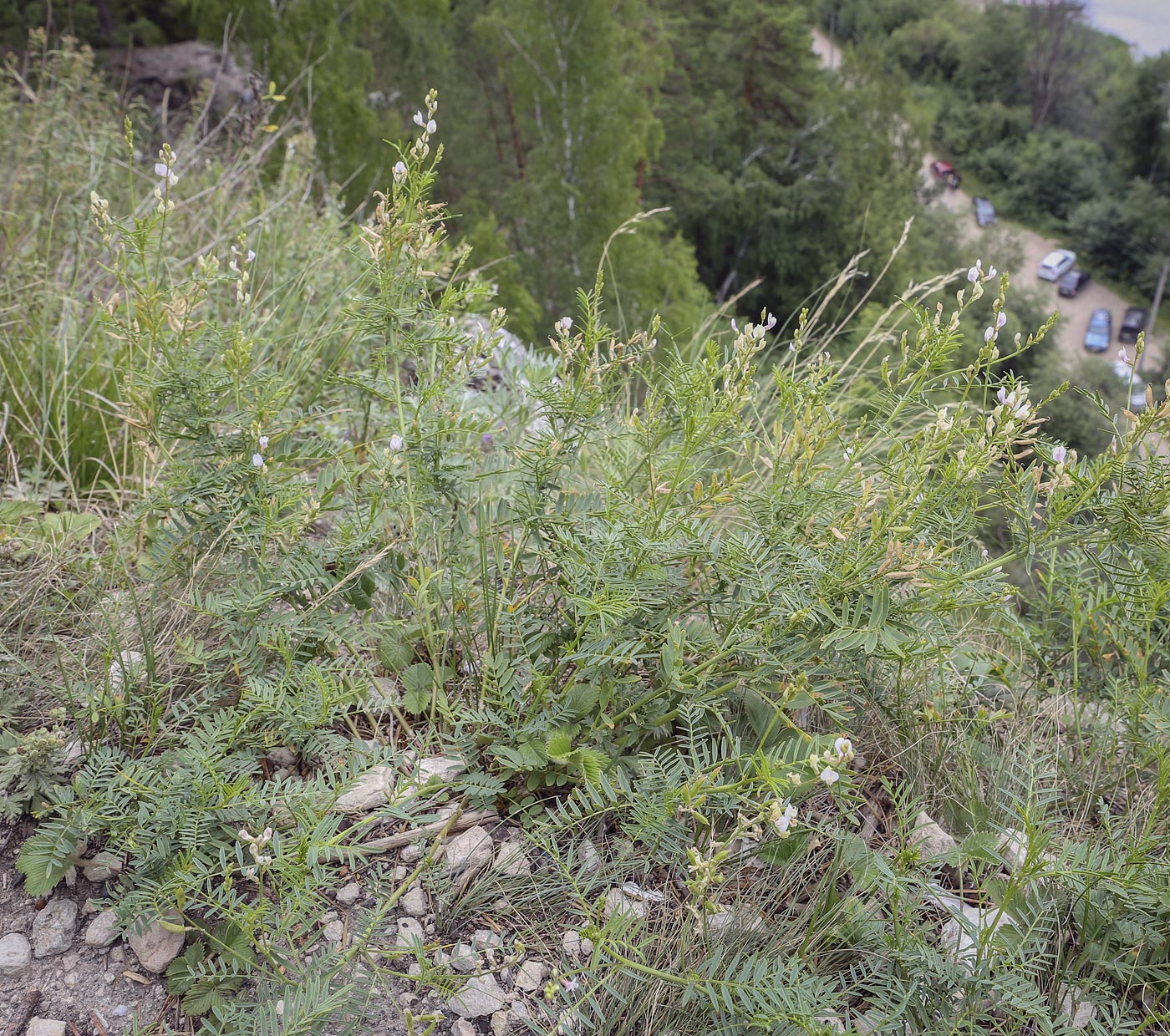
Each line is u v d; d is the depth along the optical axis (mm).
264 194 4812
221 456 2285
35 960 1838
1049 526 1983
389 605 2605
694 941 1921
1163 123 52562
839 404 2715
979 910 2010
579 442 2264
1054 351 32625
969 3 71938
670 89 31312
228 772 1938
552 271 16453
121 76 15000
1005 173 59719
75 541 2615
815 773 1794
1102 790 2377
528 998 1854
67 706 2150
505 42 18234
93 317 3279
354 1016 1719
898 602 1982
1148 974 1961
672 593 2213
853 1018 1850
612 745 2141
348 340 3023
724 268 32375
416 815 2031
